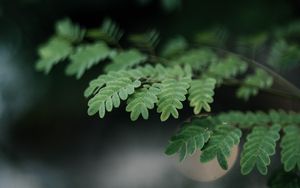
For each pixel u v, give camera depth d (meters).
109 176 8.94
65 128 8.95
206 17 6.50
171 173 8.02
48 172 8.79
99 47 2.46
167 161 8.53
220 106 5.66
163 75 1.87
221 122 1.90
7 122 8.40
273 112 2.10
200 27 6.54
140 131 9.39
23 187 7.93
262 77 2.53
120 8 7.80
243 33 6.16
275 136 1.84
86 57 2.43
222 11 6.40
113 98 1.64
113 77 1.76
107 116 9.52
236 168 6.43
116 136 9.40
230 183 6.34
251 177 6.11
